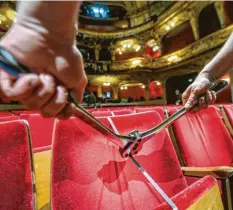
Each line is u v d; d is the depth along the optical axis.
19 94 0.19
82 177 0.58
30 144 0.55
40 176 0.93
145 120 0.84
